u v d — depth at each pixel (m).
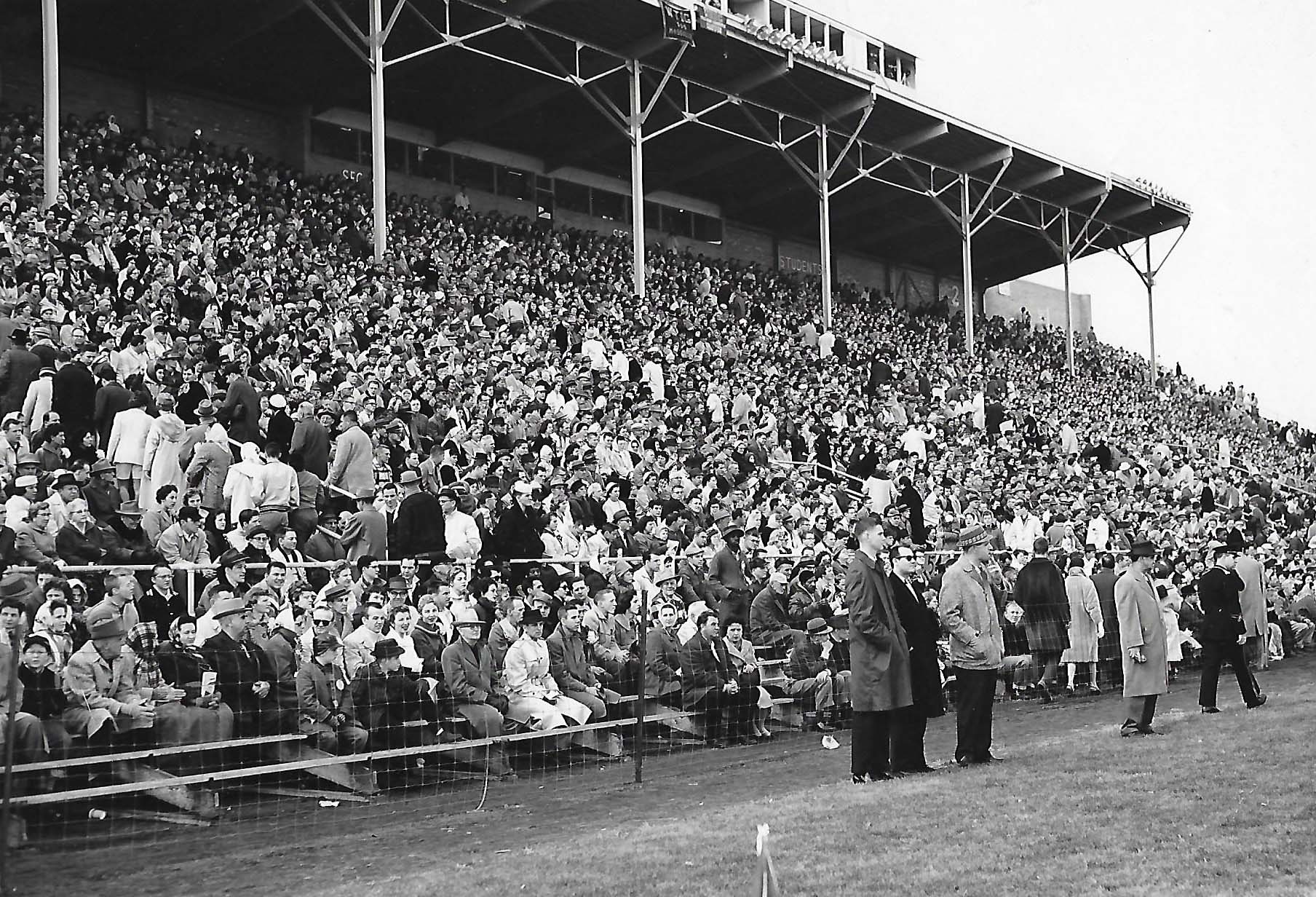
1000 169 43.44
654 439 22.91
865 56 47.81
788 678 14.75
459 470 17.94
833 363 35.75
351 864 8.60
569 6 29.88
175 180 26.52
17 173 22.75
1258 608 20.22
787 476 24.64
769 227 50.16
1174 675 19.94
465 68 33.78
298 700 10.80
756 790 11.14
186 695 10.23
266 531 13.16
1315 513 38.22
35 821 9.34
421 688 11.58
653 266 38.00
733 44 32.69
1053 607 17.47
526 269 31.28
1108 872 7.68
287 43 31.27
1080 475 32.34
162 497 12.73
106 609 10.02
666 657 13.69
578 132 39.09
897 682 10.97
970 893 7.30
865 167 43.56
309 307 22.00
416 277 27.16
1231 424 53.09
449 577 12.77
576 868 8.05
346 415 15.75
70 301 17.91
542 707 12.37
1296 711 14.13
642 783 11.59
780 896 7.25
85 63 31.09
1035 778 10.53
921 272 56.94
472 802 10.70
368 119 36.59
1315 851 8.01
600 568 15.45
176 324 18.92
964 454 31.31
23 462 12.70
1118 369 53.72
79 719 9.56
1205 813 9.09
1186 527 27.75
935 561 18.97
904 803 9.70
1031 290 63.94
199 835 9.47
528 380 22.95
